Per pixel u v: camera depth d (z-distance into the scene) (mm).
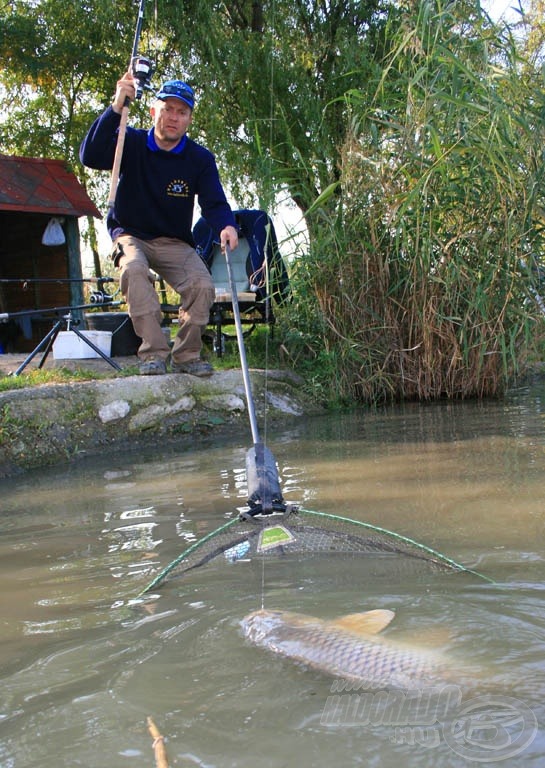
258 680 2158
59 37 13656
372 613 2543
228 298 8711
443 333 8344
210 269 9711
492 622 2480
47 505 4574
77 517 4223
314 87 12180
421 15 6609
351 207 8234
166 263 7070
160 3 11812
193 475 5176
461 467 4945
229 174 11711
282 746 1832
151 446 6547
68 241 11586
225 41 11602
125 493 4750
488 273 7445
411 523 3777
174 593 2938
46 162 11656
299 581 2984
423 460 5242
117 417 6559
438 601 2697
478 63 6891
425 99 6652
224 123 12117
